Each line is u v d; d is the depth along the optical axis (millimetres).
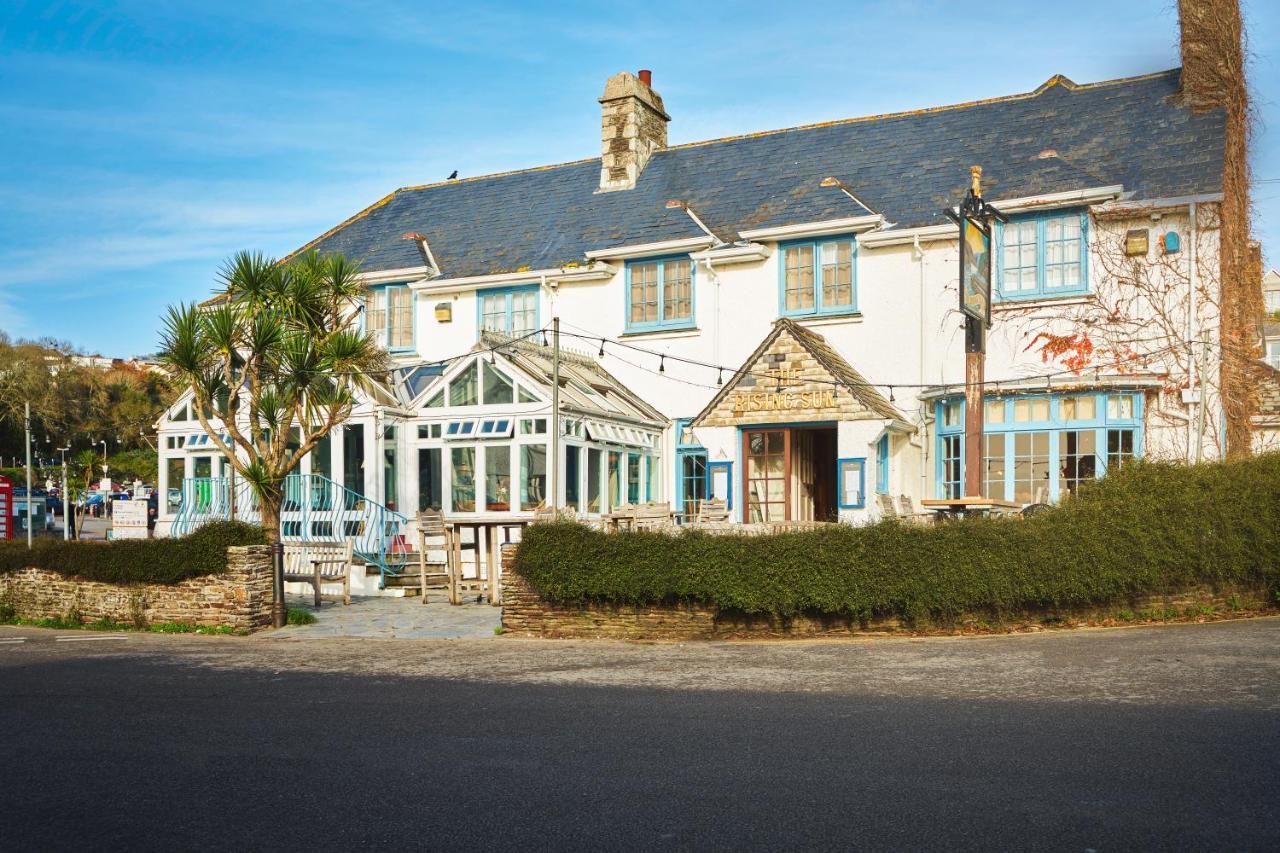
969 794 6641
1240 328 19578
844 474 19609
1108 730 8055
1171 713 8516
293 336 16469
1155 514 13297
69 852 6078
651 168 26734
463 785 7160
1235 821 6055
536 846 5969
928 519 14672
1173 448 19109
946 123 24047
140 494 44406
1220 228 19312
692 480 23547
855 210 21906
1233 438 18969
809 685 10305
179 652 13711
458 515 21391
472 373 21750
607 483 21609
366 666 12273
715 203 24719
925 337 21453
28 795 7199
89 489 53094
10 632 16219
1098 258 20078
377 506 20500
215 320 16156
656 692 10211
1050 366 20297
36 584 17203
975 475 16531
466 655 12977
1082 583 13023
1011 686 9852
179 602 15859
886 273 21875
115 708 10070
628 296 24219
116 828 6465
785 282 22828
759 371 20609
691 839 6004
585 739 8336
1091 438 19562
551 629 14461
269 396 16641
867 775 7109
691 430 21109
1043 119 22922
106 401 56844
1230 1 20969
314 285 17000
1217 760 7195
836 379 19844
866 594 13102
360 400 21297
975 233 16125
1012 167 21906
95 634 15758
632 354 24125
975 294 16000
